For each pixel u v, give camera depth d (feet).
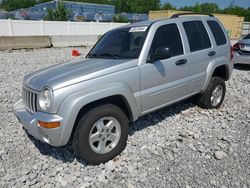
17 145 12.21
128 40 12.57
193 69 13.88
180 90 13.34
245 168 10.10
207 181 9.37
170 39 12.75
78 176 9.84
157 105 12.37
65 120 9.18
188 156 11.02
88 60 12.43
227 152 11.28
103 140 10.45
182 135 12.82
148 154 11.18
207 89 15.66
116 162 10.66
